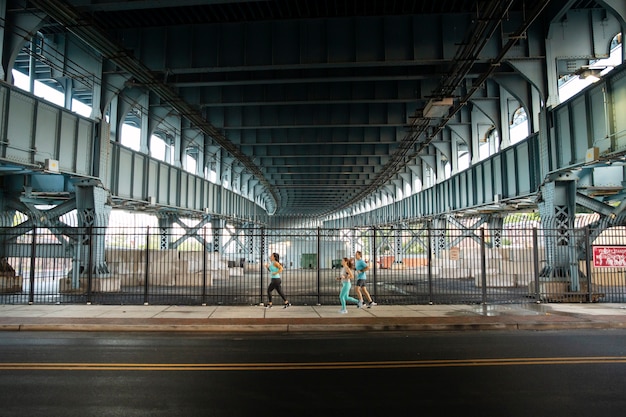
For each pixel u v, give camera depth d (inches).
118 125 871.7
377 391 260.8
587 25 706.2
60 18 541.6
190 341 422.3
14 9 590.9
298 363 331.6
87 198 770.8
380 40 698.2
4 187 832.3
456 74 689.0
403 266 1520.7
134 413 224.5
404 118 1068.5
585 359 342.3
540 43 708.7
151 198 997.8
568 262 713.6
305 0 658.8
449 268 1136.8
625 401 242.5
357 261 641.6
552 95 702.5
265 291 884.6
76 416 220.4
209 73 814.5
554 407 232.5
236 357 352.5
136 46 723.4
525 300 691.4
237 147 1318.9
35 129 623.8
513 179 887.7
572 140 653.9
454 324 493.7
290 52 707.4
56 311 574.6
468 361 336.8
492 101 957.8
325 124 1080.2
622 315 551.8
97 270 788.6
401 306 636.1
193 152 1513.3
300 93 936.9
